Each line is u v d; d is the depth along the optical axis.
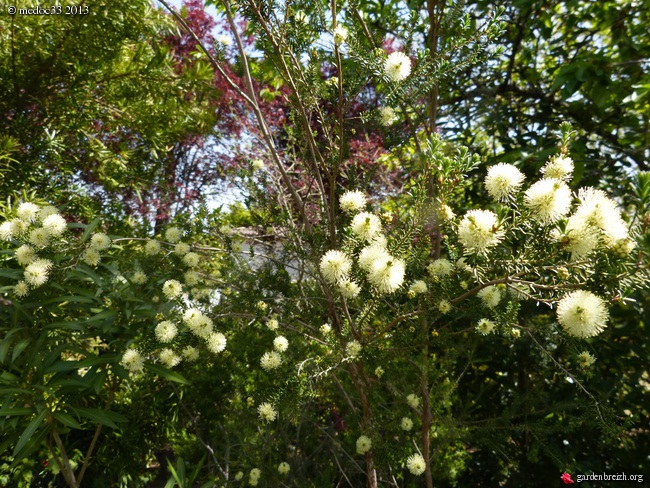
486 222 0.93
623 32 2.60
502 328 1.41
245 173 2.09
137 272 1.93
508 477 2.20
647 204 0.87
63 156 3.30
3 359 1.50
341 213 1.76
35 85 3.04
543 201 0.87
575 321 0.85
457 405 2.31
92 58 3.13
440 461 2.15
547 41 2.95
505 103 2.87
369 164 2.65
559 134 2.41
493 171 0.94
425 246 1.44
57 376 1.64
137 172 3.78
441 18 1.84
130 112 3.49
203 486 1.80
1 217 2.29
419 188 1.20
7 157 2.55
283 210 2.02
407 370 2.06
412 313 1.43
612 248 0.85
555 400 2.05
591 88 2.35
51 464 1.81
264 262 2.23
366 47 1.58
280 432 2.25
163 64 3.48
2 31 2.81
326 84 1.56
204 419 2.39
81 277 1.75
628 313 1.92
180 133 3.82
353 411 2.01
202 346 1.92
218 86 4.55
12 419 1.57
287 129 1.88
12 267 1.96
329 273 1.19
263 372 2.22
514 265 1.04
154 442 2.42
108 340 1.82
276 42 1.43
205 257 2.37
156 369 1.68
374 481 1.85
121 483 2.23
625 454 1.96
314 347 2.08
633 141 2.73
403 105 1.54
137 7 3.06
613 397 1.96
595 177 2.52
